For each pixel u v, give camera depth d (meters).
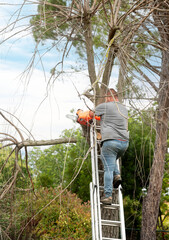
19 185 7.64
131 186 15.88
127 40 6.47
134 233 15.95
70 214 11.46
